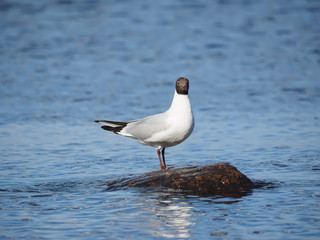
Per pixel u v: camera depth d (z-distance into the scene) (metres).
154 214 9.05
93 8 42.41
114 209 9.34
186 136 11.28
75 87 23.11
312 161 12.66
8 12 40.69
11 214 9.12
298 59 28.22
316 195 9.91
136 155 13.70
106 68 26.98
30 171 12.16
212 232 8.21
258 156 13.31
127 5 43.47
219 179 10.41
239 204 9.50
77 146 14.66
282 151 13.76
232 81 24.09
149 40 33.38
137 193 10.23
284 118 17.83
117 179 11.19
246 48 31.09
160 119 11.20
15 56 29.27
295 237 7.95
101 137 15.72
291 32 34.84
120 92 22.27
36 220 8.83
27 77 24.89
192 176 10.52
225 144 14.67
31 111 19.09
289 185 10.65
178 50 30.91
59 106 19.88
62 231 8.35
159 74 25.75
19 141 15.17
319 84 23.14
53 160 13.19
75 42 32.84
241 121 17.53
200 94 21.83
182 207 9.39
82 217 8.97
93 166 12.63
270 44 31.89
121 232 8.29
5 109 19.36
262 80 24.12
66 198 10.02
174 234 8.17
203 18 39.12
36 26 36.81
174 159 13.23
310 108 19.25
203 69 26.61
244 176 10.63
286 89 22.41
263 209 9.20
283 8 42.28
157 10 41.72
